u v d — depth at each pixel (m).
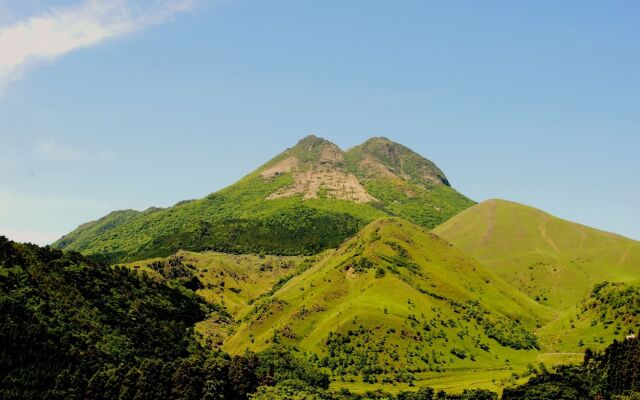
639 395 171.75
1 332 176.00
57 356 180.50
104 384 172.00
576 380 190.88
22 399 162.12
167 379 176.50
